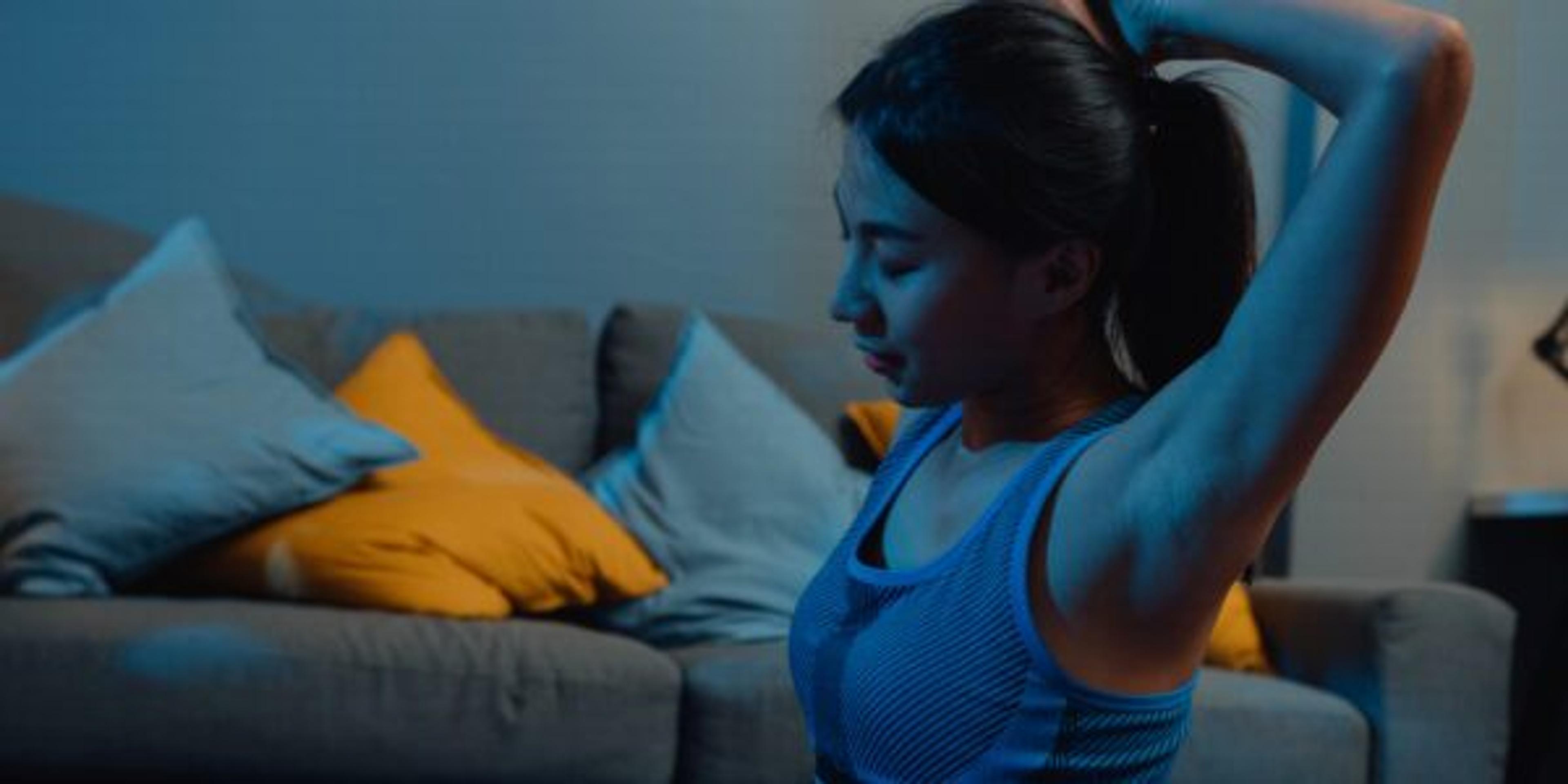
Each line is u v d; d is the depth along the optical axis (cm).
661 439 276
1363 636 249
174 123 324
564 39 336
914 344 78
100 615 204
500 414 288
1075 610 73
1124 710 74
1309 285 65
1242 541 69
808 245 342
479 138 334
